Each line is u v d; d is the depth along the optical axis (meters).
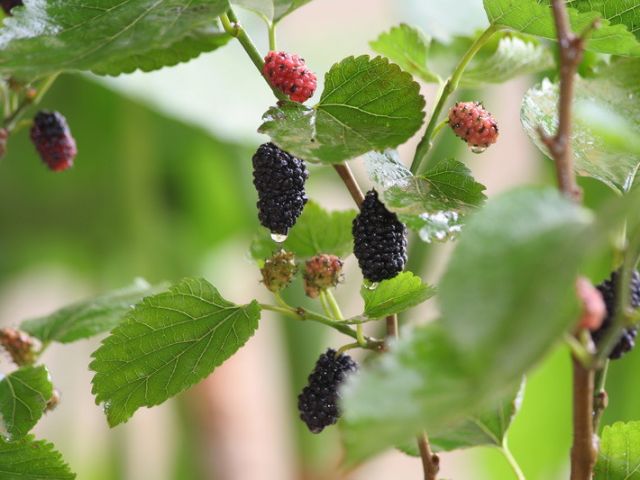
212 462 1.01
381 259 0.54
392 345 0.47
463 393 0.46
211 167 1.02
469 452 0.90
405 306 0.54
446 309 0.46
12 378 0.58
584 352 0.48
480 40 0.55
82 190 1.00
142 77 0.79
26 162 0.96
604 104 0.57
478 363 0.45
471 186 0.54
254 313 0.56
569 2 0.56
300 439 0.93
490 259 0.46
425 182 0.55
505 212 0.47
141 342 0.56
